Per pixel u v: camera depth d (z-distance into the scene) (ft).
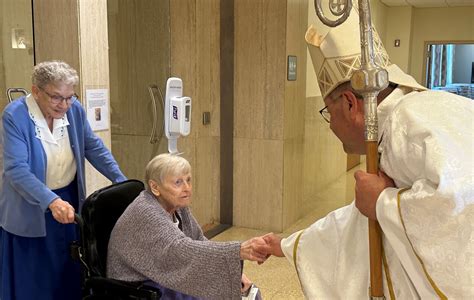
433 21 29.32
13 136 6.77
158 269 6.25
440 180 2.91
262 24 14.03
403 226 3.12
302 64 15.28
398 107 3.44
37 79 6.72
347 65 3.76
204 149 14.87
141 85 13.02
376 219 3.33
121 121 12.48
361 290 3.71
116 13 12.09
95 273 6.67
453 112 3.24
